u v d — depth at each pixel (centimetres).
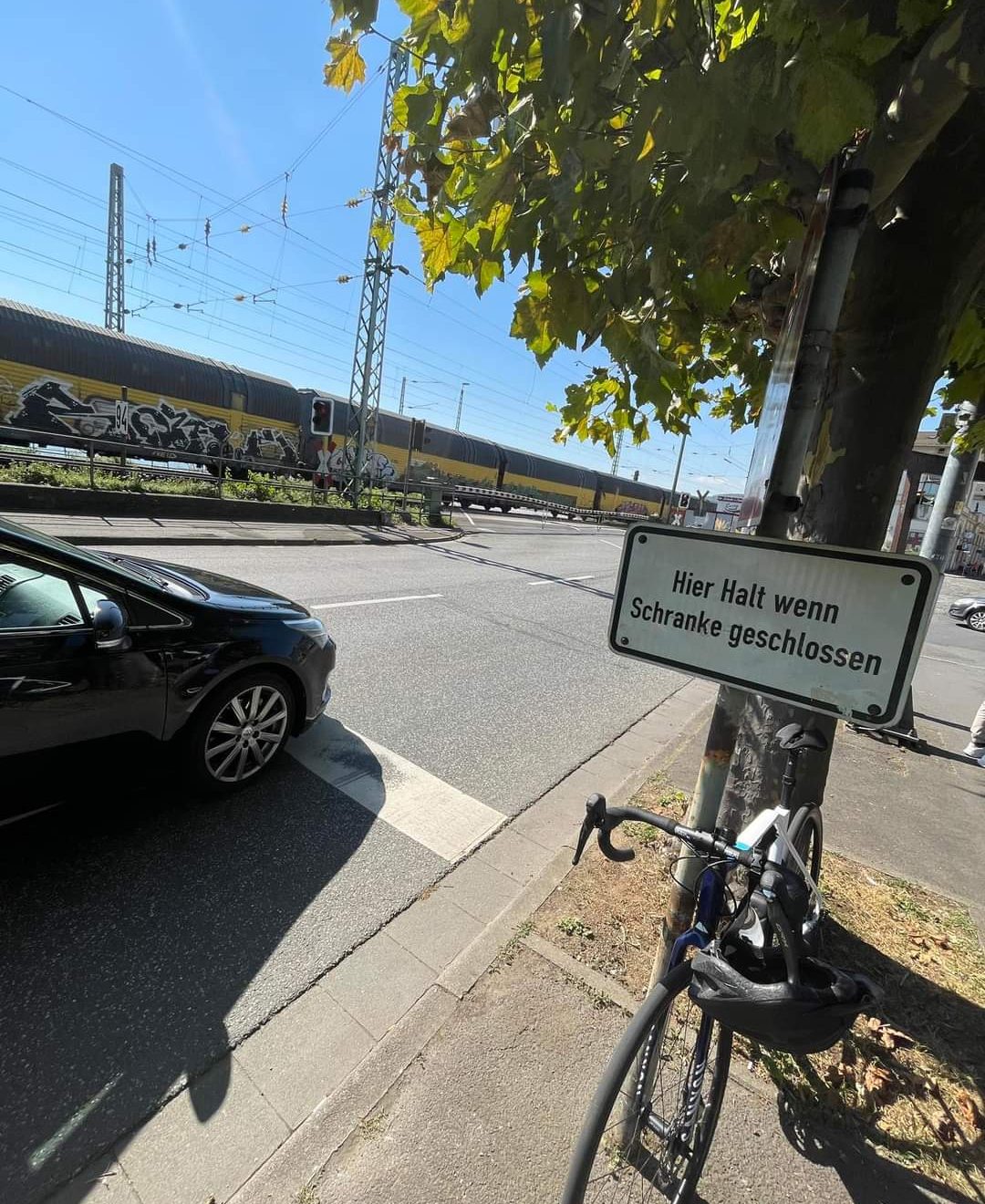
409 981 229
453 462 3036
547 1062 194
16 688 248
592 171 129
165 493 1349
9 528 257
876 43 104
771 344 251
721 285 154
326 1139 169
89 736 273
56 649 259
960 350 255
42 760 262
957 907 290
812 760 222
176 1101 181
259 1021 209
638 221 142
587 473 4266
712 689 675
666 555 134
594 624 906
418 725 464
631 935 250
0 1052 191
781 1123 182
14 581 255
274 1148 169
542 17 117
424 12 136
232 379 1934
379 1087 183
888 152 129
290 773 367
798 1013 122
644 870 294
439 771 396
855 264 179
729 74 106
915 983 239
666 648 136
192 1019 208
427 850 311
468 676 596
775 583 121
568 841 329
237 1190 158
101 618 259
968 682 834
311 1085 188
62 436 1223
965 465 680
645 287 157
